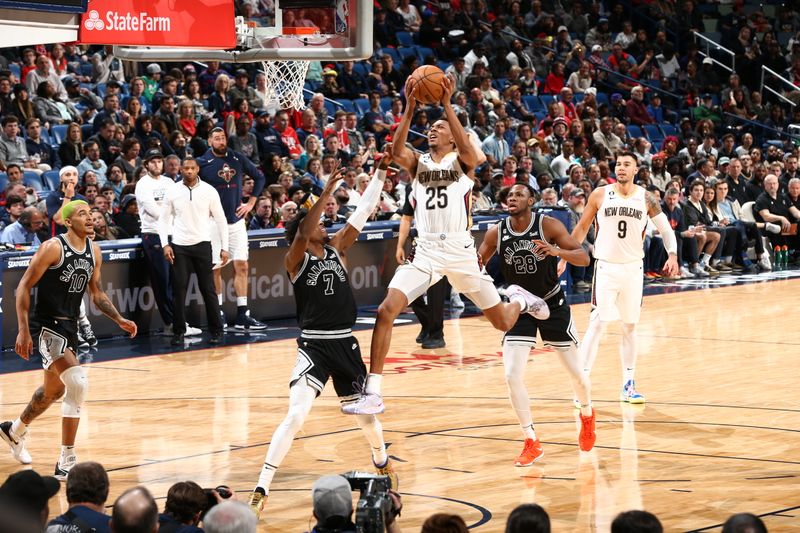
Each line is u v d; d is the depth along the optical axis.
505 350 8.86
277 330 15.82
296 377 7.58
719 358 13.55
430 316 14.23
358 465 8.85
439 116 21.78
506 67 25.72
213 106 19.58
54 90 18.23
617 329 15.77
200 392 11.73
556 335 8.91
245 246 15.65
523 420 8.74
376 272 17.67
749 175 25.16
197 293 15.85
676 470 8.57
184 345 14.61
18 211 14.67
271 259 16.67
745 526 4.25
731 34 31.36
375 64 23.45
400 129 8.02
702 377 12.38
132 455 9.19
